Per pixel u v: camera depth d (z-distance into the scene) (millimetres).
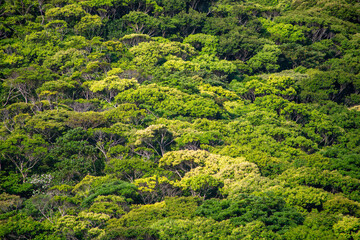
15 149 49281
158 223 37781
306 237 34781
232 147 54312
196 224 37562
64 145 52875
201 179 44812
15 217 38188
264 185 44562
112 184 45000
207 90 76750
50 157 52000
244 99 79375
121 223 38125
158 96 67750
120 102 68312
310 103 77750
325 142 66375
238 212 39094
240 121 64125
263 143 57219
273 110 70438
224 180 46312
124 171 48906
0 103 65500
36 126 54906
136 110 61969
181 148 55969
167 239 35969
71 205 42781
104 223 38656
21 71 71812
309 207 41188
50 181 48281
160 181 45094
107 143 55688
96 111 67188
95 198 41750
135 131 57188
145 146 55969
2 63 77250
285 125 64625
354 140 64250
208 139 56062
